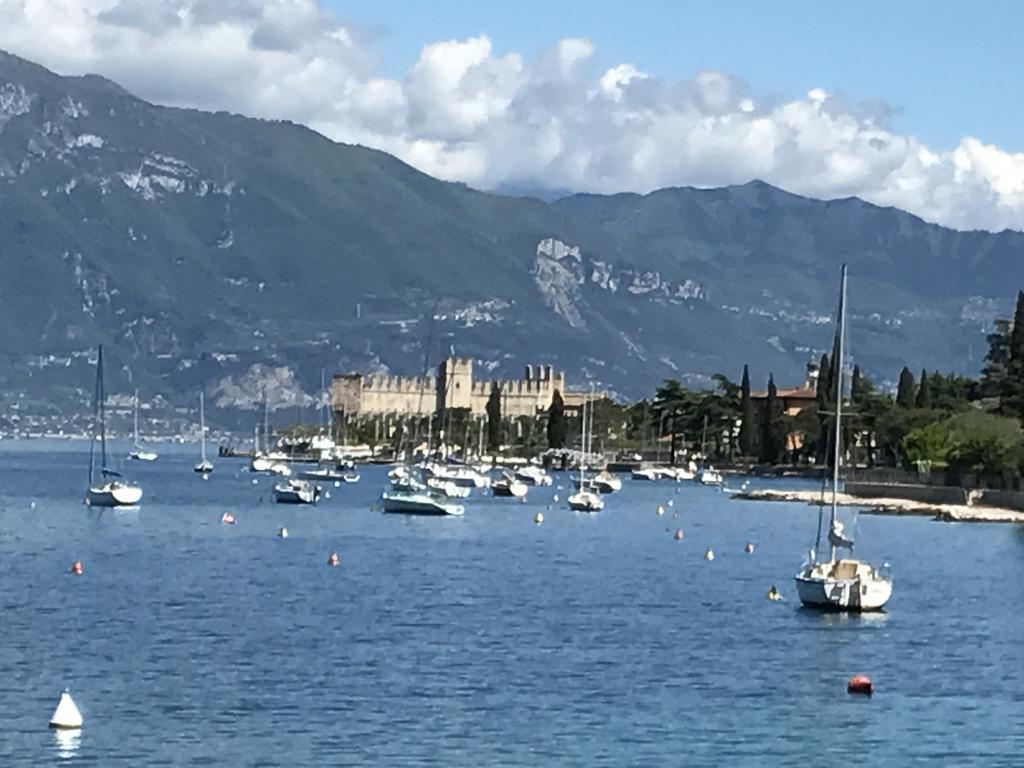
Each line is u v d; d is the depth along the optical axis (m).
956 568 157.75
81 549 165.62
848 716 81.06
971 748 74.94
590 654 97.06
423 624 108.50
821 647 101.94
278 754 70.62
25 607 114.69
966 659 98.56
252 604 118.00
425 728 75.94
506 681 87.44
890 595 126.88
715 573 149.12
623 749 73.06
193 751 70.81
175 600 120.00
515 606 119.81
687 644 101.94
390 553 164.75
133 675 87.19
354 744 72.62
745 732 77.00
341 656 94.38
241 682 85.62
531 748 72.81
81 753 70.12
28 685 84.00
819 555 170.62
